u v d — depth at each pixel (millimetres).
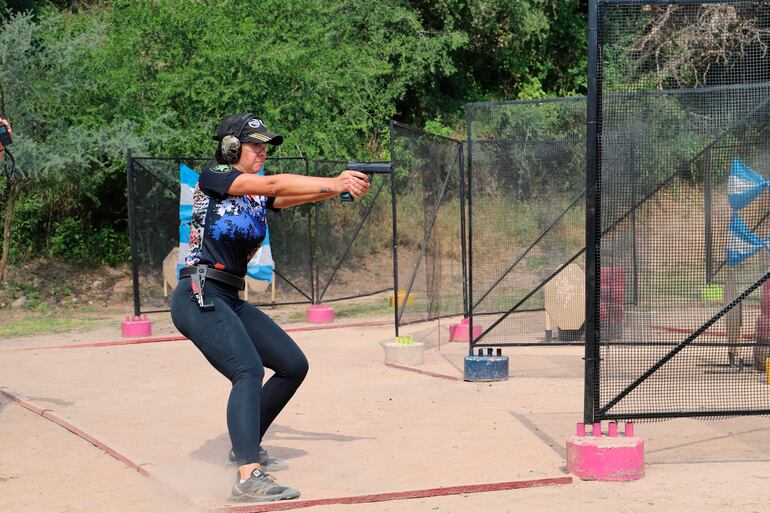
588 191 5246
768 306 8172
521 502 4703
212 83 17422
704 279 8023
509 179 10594
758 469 5289
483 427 6617
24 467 5770
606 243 7535
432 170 11664
